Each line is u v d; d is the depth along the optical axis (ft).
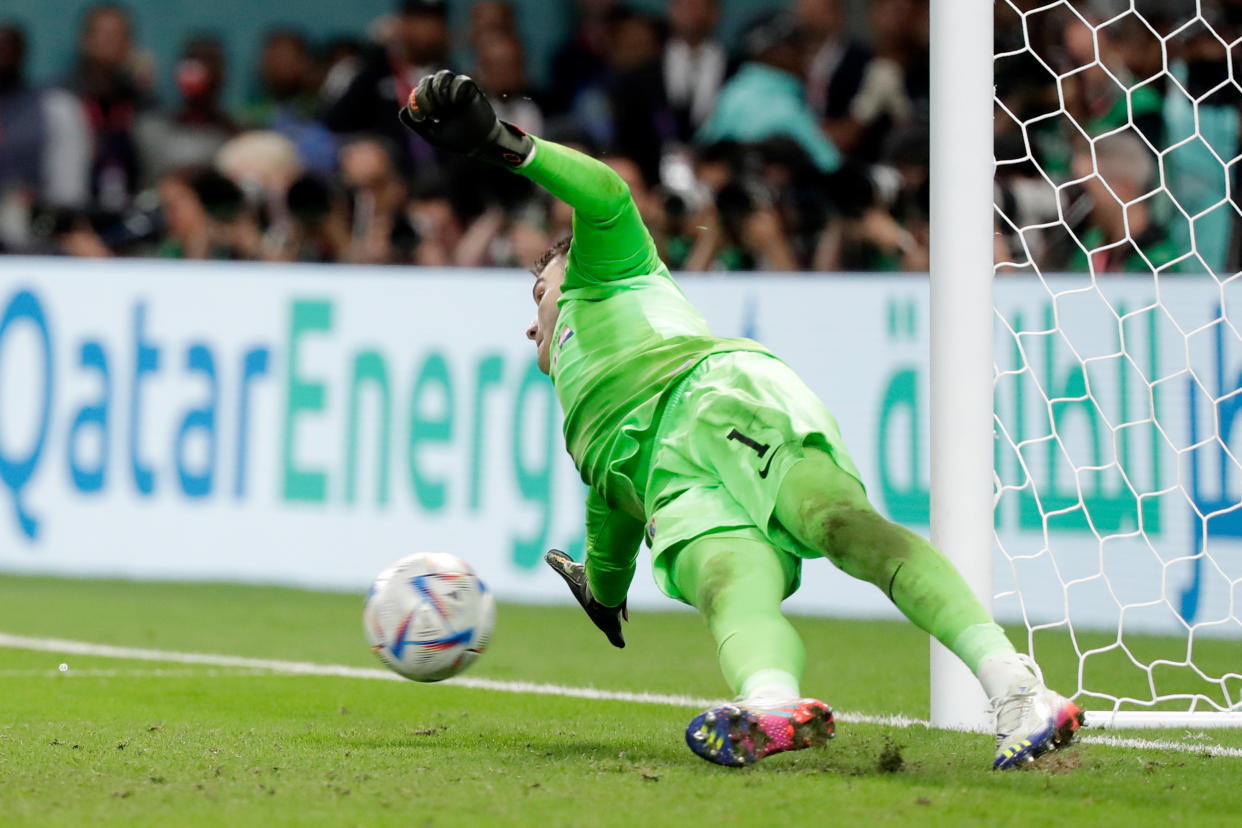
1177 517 83.41
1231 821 30.12
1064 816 29.96
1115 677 64.39
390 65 134.92
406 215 116.16
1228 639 80.43
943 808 30.40
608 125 132.16
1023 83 101.96
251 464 104.99
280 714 50.70
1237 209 76.18
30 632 80.07
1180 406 84.02
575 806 30.55
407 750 39.93
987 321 47.19
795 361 95.66
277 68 143.33
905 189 108.27
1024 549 85.35
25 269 109.70
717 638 33.78
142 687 58.49
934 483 47.32
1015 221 99.30
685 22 135.74
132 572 106.42
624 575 43.45
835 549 33.50
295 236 116.78
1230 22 107.96
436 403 101.55
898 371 92.99
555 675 64.54
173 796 32.07
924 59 130.82
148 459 106.73
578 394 39.19
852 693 58.59
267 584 103.96
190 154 138.72
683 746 40.91
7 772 35.76
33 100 137.08
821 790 32.37
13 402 109.19
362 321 103.65
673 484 36.45
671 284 40.60
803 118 127.95
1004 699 32.17
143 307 107.55
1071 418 85.46
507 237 113.91
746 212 106.11
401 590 38.17
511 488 99.45
